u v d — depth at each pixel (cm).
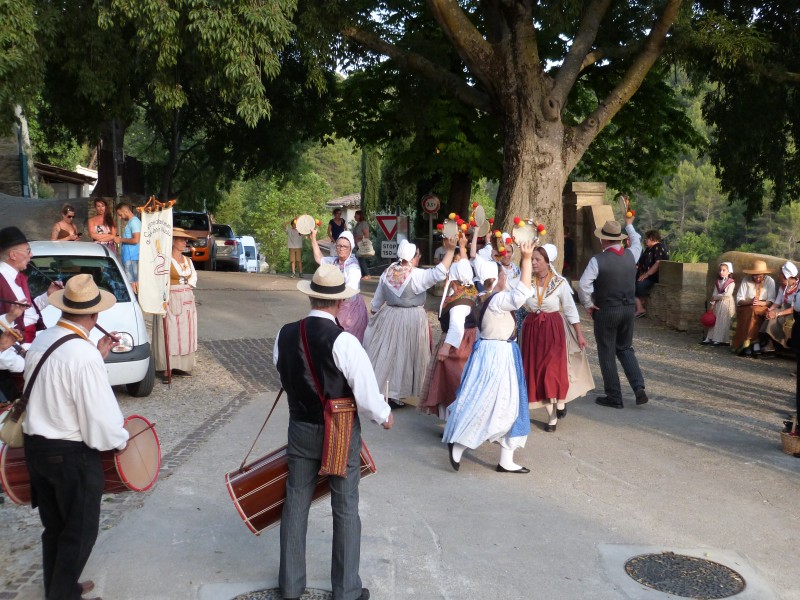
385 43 1476
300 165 2897
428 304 1616
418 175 2011
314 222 809
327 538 495
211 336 1223
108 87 1266
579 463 654
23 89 1094
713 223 8544
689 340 1287
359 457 413
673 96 2083
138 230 1199
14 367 514
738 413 828
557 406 743
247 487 415
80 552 384
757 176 1867
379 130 2106
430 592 430
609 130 2195
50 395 373
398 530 509
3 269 550
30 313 559
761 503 572
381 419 397
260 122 2472
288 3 1151
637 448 697
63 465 375
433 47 1788
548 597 428
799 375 687
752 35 1418
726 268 1232
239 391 880
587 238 1788
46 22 1141
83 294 383
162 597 417
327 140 2292
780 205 1875
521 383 618
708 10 1571
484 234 798
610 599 427
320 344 395
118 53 1268
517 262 954
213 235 2841
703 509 558
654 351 1188
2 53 1021
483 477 614
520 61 1356
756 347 1155
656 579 451
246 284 1847
